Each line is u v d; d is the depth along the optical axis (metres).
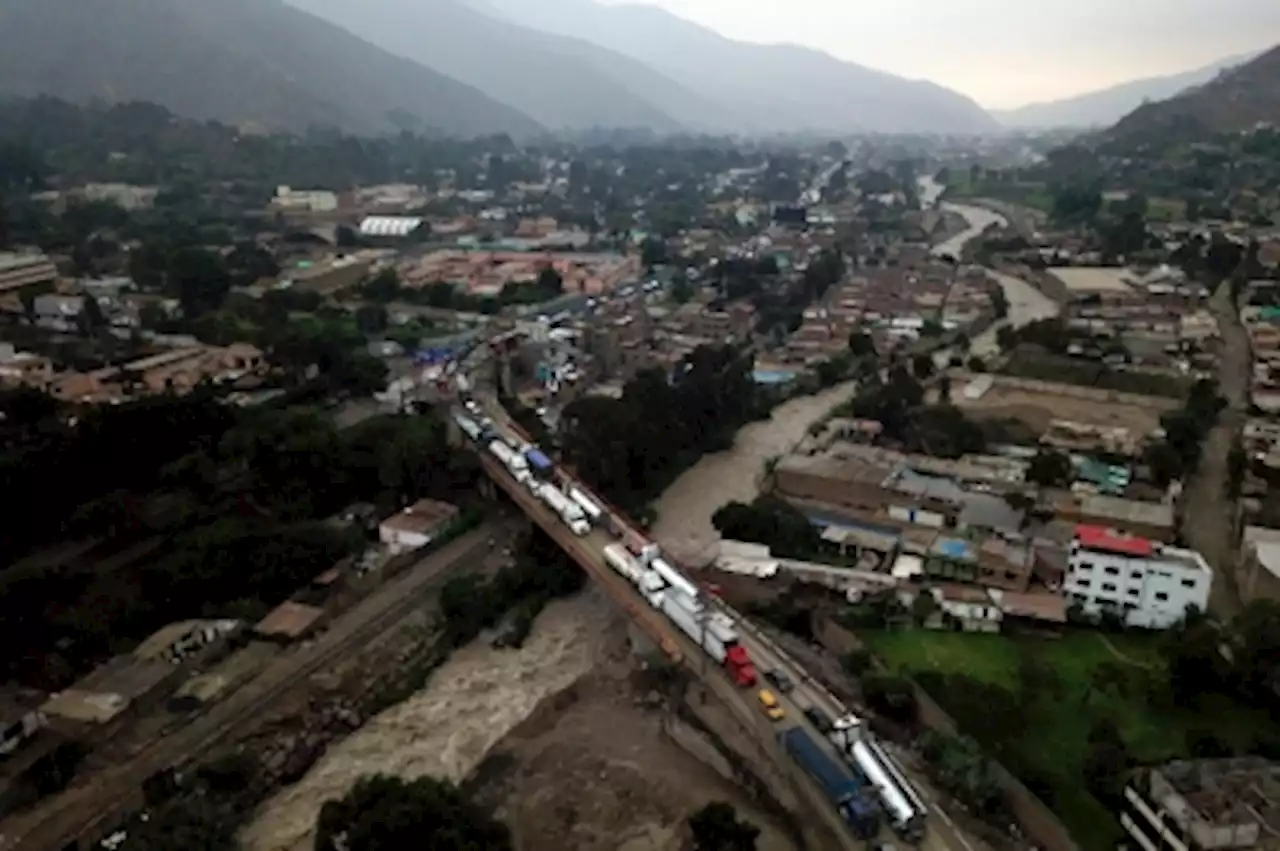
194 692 102.06
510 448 146.12
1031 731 93.25
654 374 166.75
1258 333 194.00
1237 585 116.19
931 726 96.00
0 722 92.81
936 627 111.06
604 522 125.06
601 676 114.38
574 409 153.12
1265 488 134.00
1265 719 93.56
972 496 133.88
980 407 172.38
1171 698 95.56
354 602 120.69
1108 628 109.06
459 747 102.94
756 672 95.31
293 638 111.62
